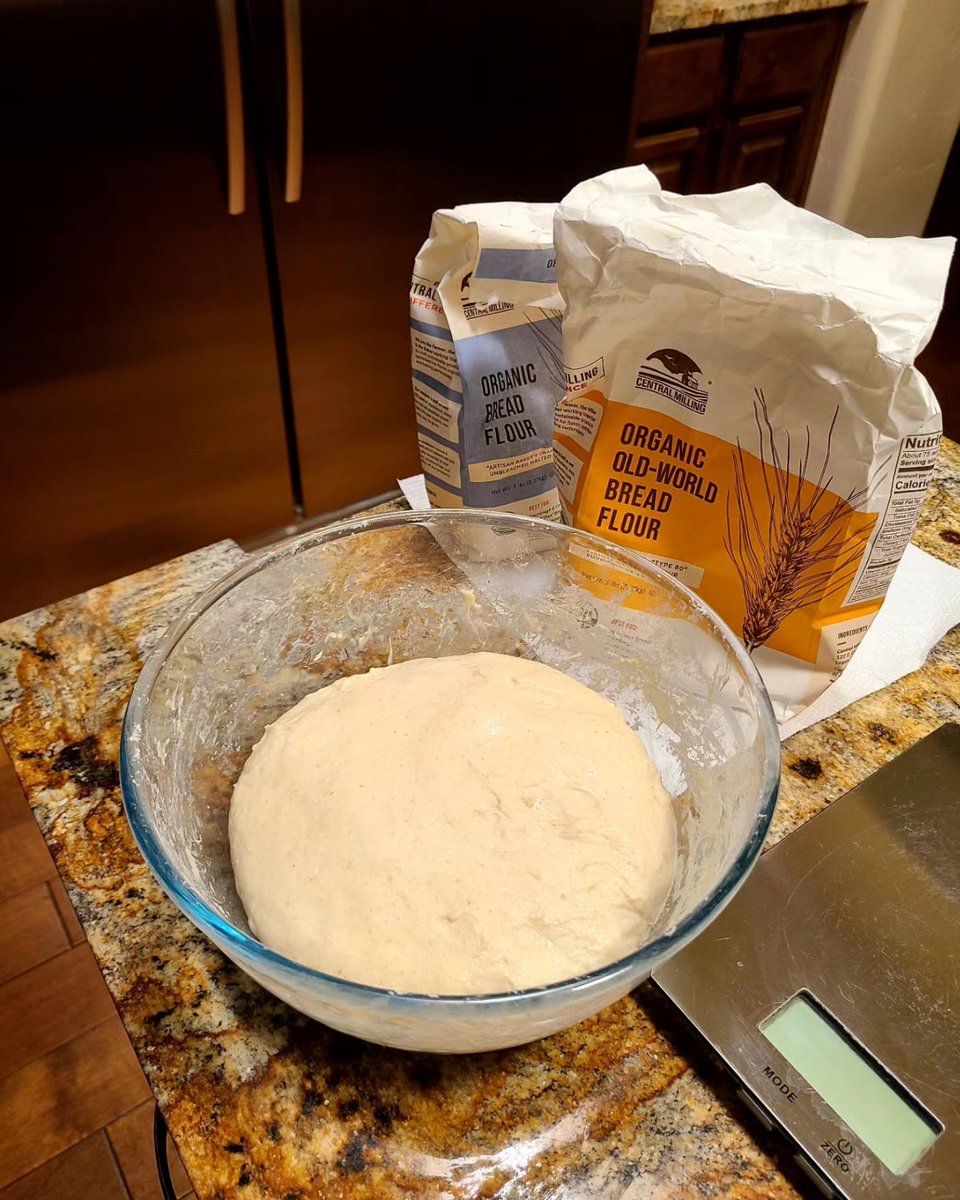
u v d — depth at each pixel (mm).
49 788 598
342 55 1249
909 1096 433
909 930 498
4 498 1393
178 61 1162
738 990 472
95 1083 1111
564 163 1569
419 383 711
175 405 1461
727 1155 430
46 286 1239
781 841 542
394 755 532
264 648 616
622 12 1425
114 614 727
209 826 550
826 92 1929
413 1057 465
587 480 627
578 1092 453
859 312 466
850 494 524
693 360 543
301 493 1728
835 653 595
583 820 504
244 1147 434
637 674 632
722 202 554
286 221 1371
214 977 497
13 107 1094
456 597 665
